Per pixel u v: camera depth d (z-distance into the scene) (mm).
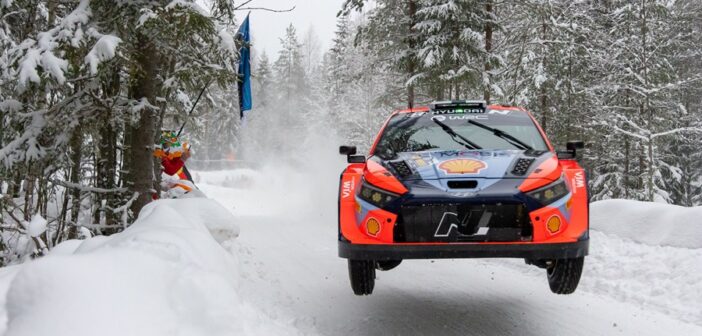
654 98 20828
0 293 3133
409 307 5344
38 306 2459
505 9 19688
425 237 4082
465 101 5863
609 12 24750
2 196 6961
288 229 11211
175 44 7699
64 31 6516
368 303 5477
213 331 2904
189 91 9438
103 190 8242
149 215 4758
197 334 2805
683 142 25484
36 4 9078
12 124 8047
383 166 4578
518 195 4031
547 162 4508
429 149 5141
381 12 19594
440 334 4547
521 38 19969
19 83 6340
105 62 6902
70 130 7609
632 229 7289
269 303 5051
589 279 6402
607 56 22109
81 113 7555
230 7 8547
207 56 8164
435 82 18422
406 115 5816
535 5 18203
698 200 27594
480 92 19219
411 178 4289
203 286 3035
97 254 2914
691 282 5574
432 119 5637
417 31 19078
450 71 17719
